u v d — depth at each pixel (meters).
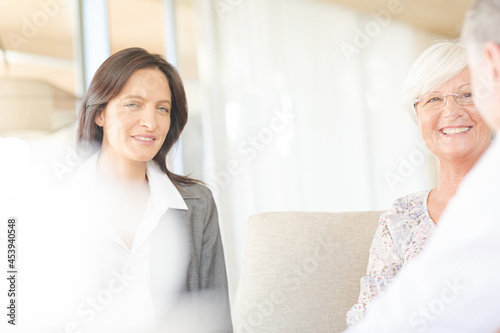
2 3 2.79
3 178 2.44
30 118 2.08
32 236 1.47
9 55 2.81
